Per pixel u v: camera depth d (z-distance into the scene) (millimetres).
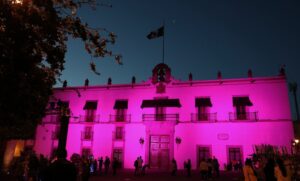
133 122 37062
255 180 10086
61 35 7520
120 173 29500
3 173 26000
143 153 35531
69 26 7492
